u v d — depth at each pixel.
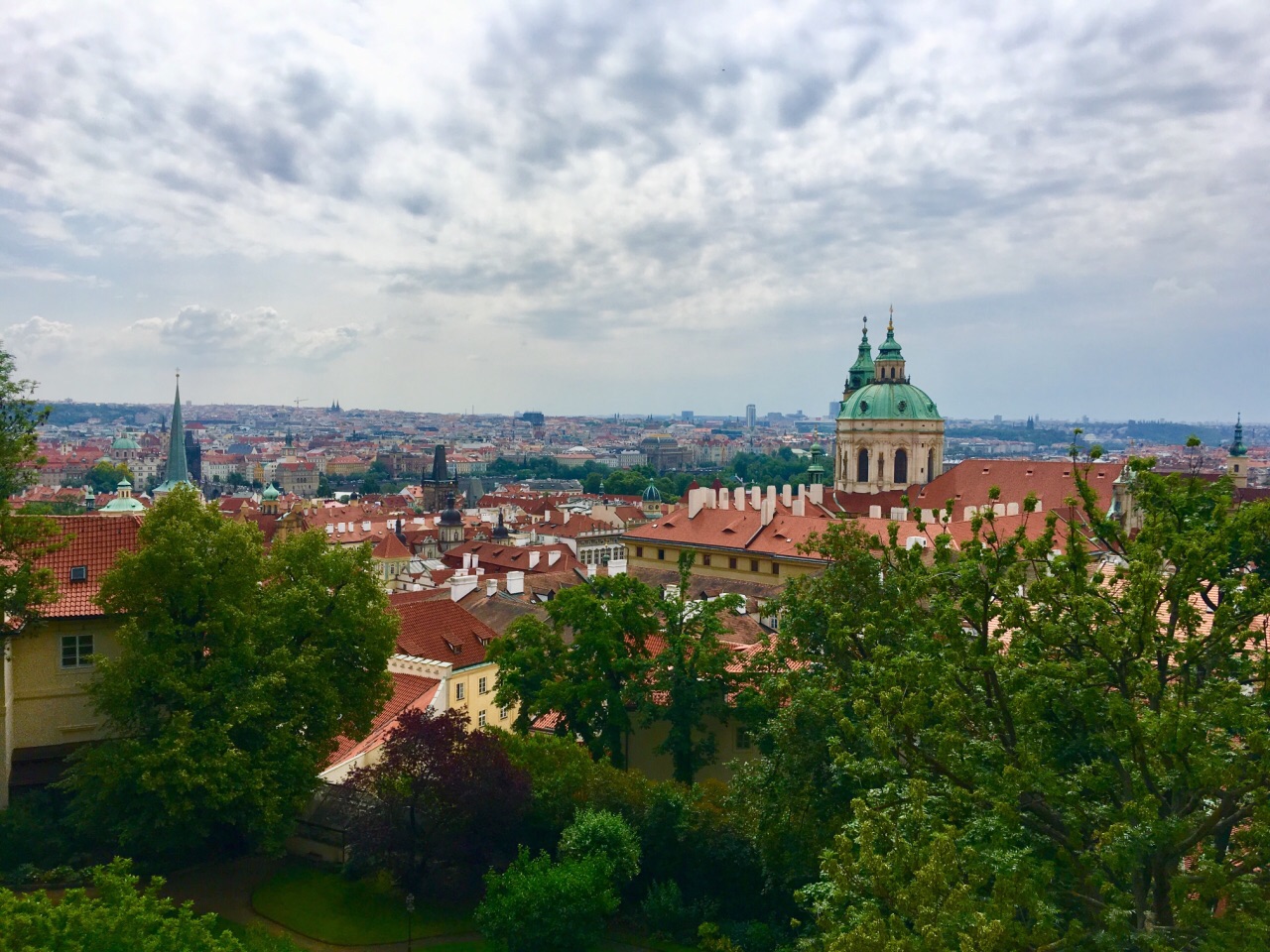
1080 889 33.62
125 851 54.19
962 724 37.84
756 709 62.53
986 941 24.27
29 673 57.28
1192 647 33.38
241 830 58.53
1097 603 34.59
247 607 56.19
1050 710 37.31
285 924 51.44
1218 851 31.81
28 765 57.12
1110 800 34.00
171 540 53.06
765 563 136.50
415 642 85.00
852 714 43.53
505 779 54.06
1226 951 26.17
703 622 67.19
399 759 53.62
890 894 29.45
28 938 30.23
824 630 51.06
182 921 34.16
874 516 157.38
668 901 53.09
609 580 71.69
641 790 57.16
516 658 70.12
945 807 34.47
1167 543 36.38
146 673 51.72
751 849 53.75
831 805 45.44
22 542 52.97
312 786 55.69
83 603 58.16
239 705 51.66
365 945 50.06
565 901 47.41
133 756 50.78
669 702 66.31
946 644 39.31
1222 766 28.61
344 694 60.53
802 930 51.09
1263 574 41.66
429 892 54.91
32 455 55.22
